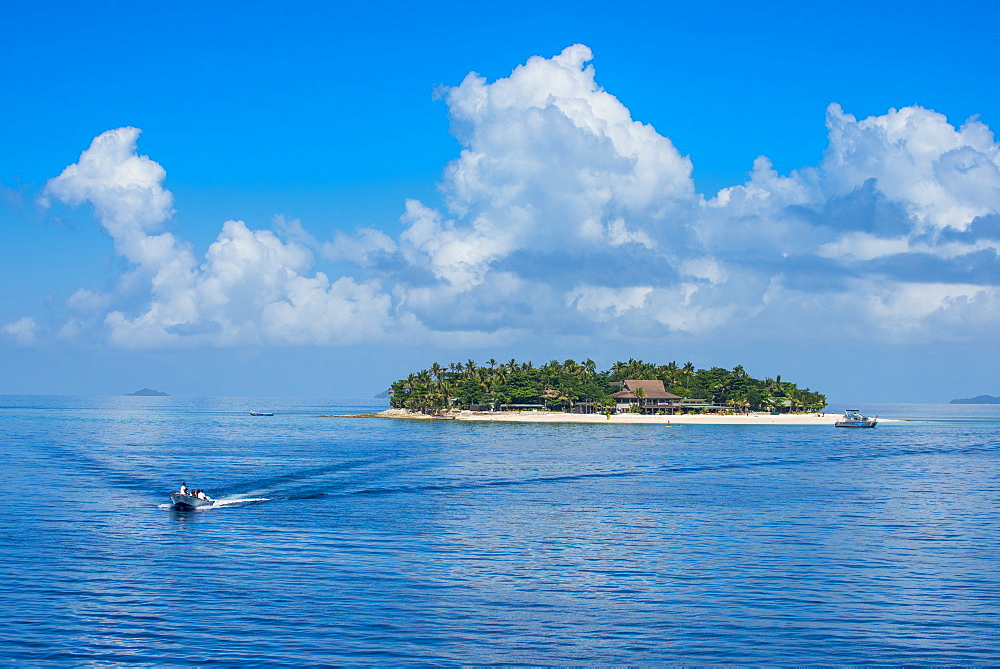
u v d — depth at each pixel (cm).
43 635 4428
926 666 4159
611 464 13838
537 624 4712
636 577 5716
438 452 16075
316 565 5953
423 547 6594
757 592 5362
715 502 9244
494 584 5503
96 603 4975
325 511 8288
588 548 6612
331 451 16100
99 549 6375
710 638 4516
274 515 8012
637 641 4469
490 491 10031
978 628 4688
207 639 4403
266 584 5428
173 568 5812
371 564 6000
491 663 4153
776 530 7462
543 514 8250
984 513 8600
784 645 4428
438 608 4972
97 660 4109
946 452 18325
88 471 11819
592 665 4156
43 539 6719
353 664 4097
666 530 7419
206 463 13212
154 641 4362
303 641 4391
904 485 11206
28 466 12550
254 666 4062
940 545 6812
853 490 10544
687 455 16025
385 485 10456
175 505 8319
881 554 6462
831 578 5706
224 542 6688
